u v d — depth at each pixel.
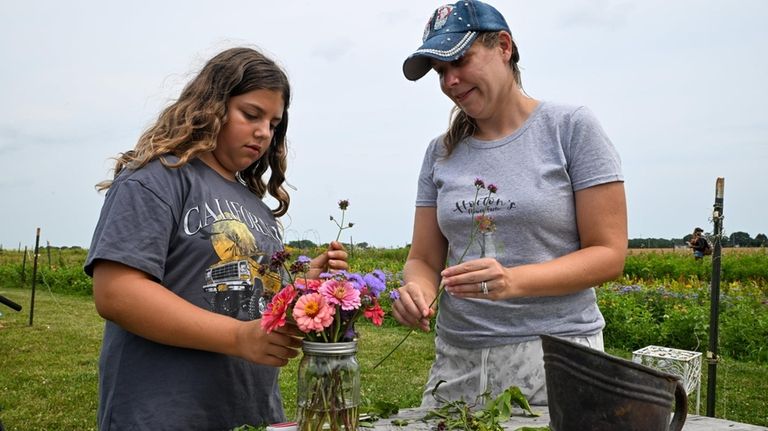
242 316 1.77
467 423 1.67
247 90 1.80
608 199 1.89
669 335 8.16
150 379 1.66
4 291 14.54
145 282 1.58
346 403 1.44
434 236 2.26
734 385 6.27
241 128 1.82
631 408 1.34
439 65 1.95
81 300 13.31
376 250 18.31
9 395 5.92
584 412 1.38
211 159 1.88
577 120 1.95
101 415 1.69
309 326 1.38
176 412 1.65
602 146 1.91
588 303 2.01
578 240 1.99
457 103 1.99
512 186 1.97
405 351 7.94
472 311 2.02
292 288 1.48
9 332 9.17
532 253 1.96
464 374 2.06
